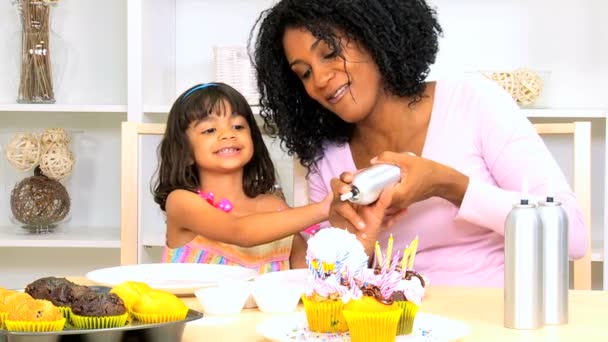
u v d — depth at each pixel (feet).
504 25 10.33
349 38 5.77
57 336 3.49
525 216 4.04
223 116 6.88
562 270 4.14
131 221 7.14
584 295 4.88
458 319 4.29
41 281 3.93
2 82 10.68
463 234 6.14
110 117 10.68
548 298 4.14
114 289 3.91
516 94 9.31
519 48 10.33
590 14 10.27
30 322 3.56
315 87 5.86
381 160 5.35
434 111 6.25
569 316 4.35
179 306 3.86
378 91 6.12
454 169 5.58
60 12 10.58
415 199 5.41
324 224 6.85
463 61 10.38
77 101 10.62
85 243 9.42
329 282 3.91
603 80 10.29
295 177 7.03
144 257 9.71
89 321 3.69
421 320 4.13
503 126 6.07
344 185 5.21
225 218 6.39
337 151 6.64
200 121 6.86
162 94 10.15
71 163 9.93
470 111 6.19
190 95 6.93
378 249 4.07
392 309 3.76
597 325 4.15
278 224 6.21
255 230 6.24
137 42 9.31
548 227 4.12
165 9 10.19
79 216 10.74
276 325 4.09
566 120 10.14
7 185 10.04
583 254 5.89
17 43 10.06
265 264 6.81
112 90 10.61
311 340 3.86
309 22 5.68
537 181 5.84
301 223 6.21
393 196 5.26
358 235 5.32
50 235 9.79
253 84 9.48
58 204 9.93
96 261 10.82
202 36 10.59
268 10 6.44
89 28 10.59
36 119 10.76
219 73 9.53
